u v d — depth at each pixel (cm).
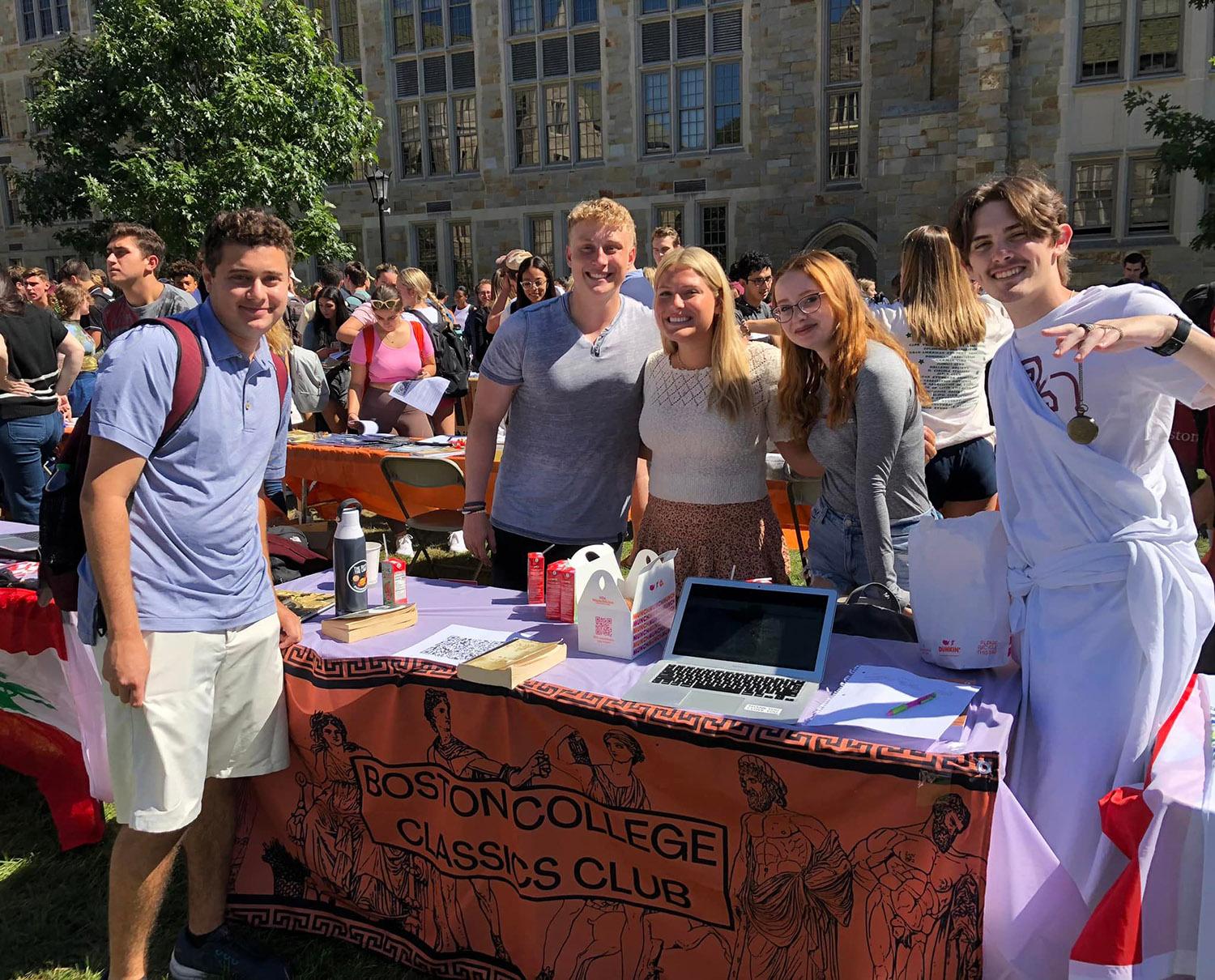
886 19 1599
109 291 1057
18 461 516
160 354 200
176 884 285
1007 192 185
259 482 229
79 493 208
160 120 1480
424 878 236
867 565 265
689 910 204
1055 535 189
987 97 1451
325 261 1602
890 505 270
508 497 311
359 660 234
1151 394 177
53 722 304
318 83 1523
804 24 1667
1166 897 167
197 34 1441
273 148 1478
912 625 241
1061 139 1454
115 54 1452
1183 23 1377
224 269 205
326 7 2056
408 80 2011
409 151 2041
